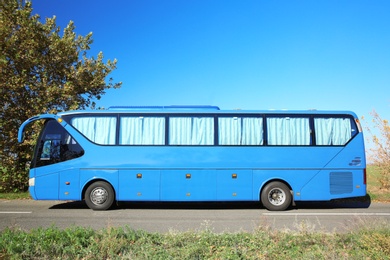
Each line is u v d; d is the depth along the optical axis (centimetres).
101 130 1153
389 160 1591
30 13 1569
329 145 1165
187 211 1139
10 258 466
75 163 1132
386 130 1592
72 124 1157
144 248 526
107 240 533
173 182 1135
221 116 1169
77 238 542
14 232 582
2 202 1338
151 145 1148
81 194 1130
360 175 1159
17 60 1532
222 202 1349
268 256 502
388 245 510
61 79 1705
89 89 1744
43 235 552
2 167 1516
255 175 1142
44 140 1148
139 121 1160
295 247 550
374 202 1369
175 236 602
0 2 1533
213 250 531
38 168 1132
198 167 1138
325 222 927
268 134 1161
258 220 955
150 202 1352
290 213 1092
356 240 561
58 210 1140
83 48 1778
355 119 1184
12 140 1538
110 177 1131
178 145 1149
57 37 1642
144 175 1135
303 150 1155
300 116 1175
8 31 1509
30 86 1555
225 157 1145
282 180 1155
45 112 1545
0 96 1534
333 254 493
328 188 1146
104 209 1136
